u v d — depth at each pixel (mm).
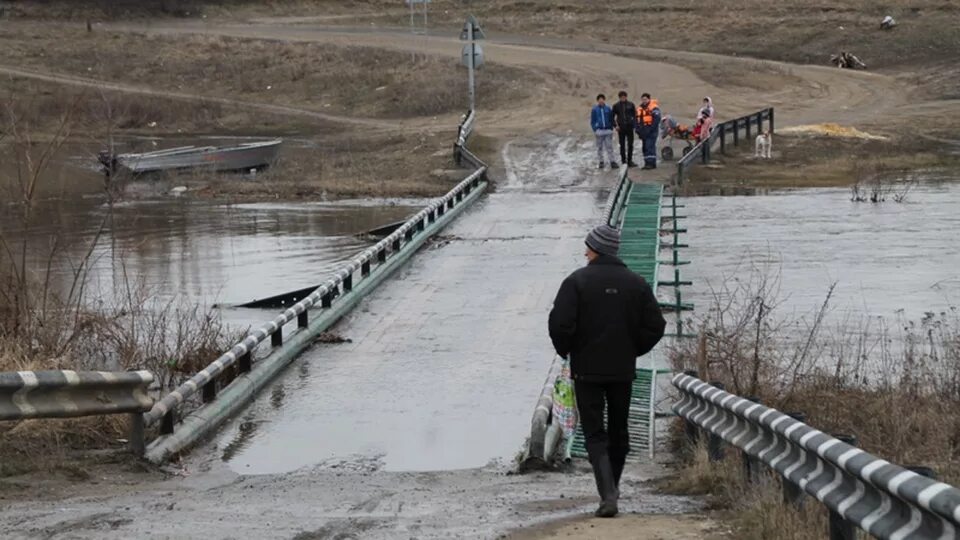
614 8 171250
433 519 18047
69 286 45000
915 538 10734
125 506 19250
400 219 64812
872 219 58500
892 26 145750
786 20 154250
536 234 56531
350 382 32344
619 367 18062
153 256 53969
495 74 127688
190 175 82188
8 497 20266
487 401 30141
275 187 77438
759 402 19516
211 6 184125
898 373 30406
